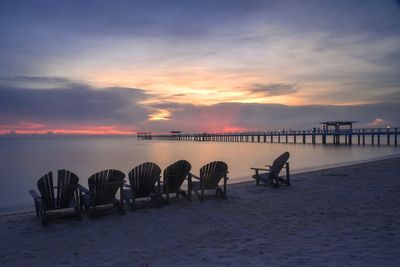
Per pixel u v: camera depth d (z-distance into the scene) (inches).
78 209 275.1
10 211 394.3
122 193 289.4
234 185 463.2
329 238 216.2
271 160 1202.6
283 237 222.7
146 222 266.4
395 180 457.4
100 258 194.7
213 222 264.8
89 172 919.7
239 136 3513.8
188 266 177.2
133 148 2474.2
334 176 516.1
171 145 3073.3
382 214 274.8
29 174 925.2
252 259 183.0
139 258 192.4
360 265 167.9
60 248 213.9
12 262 193.0
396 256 179.2
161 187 336.8
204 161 1187.9
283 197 361.1
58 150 2294.5
